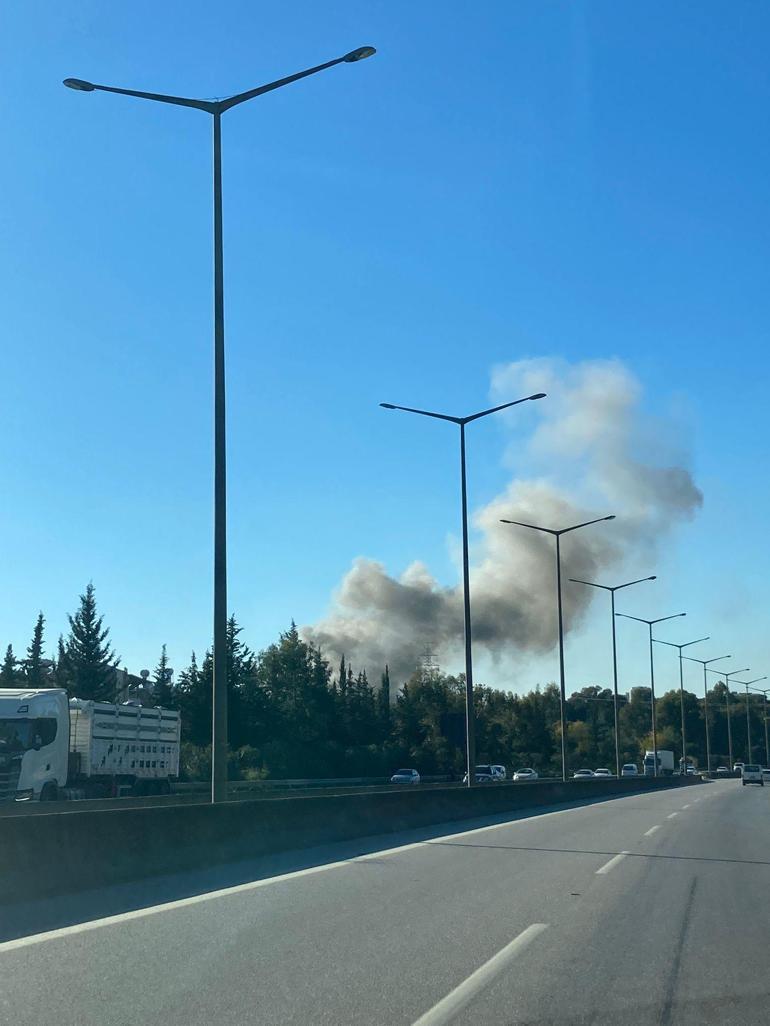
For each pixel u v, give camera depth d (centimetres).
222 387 2130
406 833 2600
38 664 9044
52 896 1341
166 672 9462
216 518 2083
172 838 1662
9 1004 809
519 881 1588
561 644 5206
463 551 3803
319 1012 795
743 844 2284
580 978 920
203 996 839
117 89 2114
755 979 923
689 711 19275
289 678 10012
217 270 2155
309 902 1340
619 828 2795
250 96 2172
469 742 3669
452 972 936
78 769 3559
